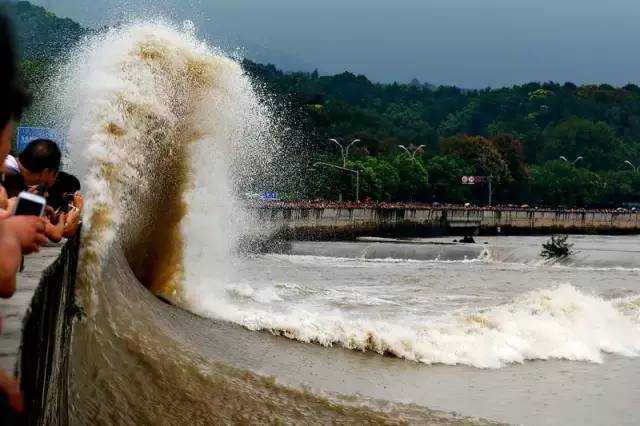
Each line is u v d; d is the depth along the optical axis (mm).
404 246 117000
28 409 5898
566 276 79750
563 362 31703
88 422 14258
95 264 21672
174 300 30625
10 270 4812
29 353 6211
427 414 20719
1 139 4152
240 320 29641
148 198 31016
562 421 23344
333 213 156125
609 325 37406
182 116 33500
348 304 43844
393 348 29469
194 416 16625
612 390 27531
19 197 5391
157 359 18578
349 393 22109
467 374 28188
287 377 21656
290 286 50312
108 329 18906
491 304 47938
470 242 145250
